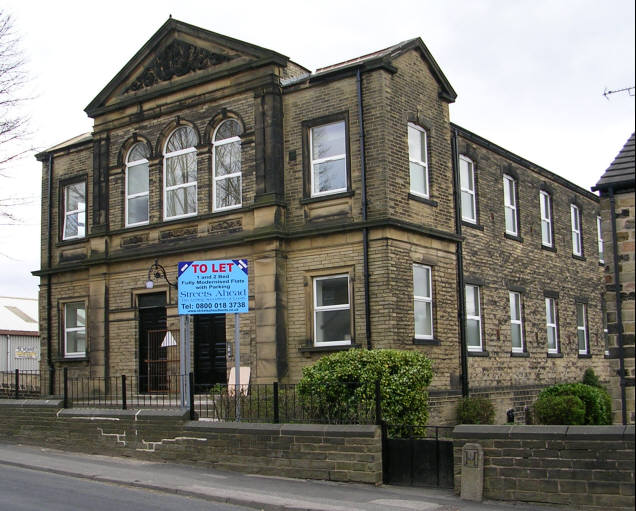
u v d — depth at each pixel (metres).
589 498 10.83
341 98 18.59
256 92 19.48
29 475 13.84
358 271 17.84
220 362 19.61
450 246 20.08
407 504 11.30
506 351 22.48
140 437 15.55
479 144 22.47
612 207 12.18
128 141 22.17
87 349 22.53
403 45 19.02
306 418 14.18
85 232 23.56
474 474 11.62
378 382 13.16
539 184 26.09
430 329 19.11
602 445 10.80
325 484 12.87
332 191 18.66
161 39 21.44
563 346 26.22
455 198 20.66
